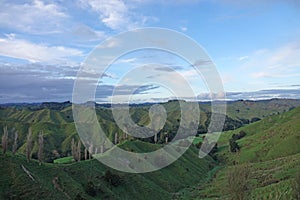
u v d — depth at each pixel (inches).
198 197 3604.8
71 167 2935.5
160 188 3585.1
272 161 5162.4
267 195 3073.3
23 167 2386.8
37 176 2388.0
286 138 6176.2
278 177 3742.6
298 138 5999.0
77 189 2539.4
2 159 2351.1
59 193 2338.8
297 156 4992.6
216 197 3491.6
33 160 2699.3
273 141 6358.3
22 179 2225.6
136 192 3090.6
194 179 4421.8
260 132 7603.4
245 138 7529.5
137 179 3289.9
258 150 6220.5
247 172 2583.7
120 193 2930.6
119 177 3083.2
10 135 6318.9
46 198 2159.2
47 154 5324.8
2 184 2130.9
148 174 3831.2
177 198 3447.3
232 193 2501.2
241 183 2497.5
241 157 6117.1
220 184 4008.4
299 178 2471.7
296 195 2468.0
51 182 2440.9
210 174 4923.7
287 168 4136.3
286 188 3043.8
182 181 4205.2
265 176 3919.8
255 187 3496.6
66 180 2593.5
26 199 2081.7
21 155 2839.6
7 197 2038.6
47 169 2608.3
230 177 2556.6
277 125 7554.1
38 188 2217.0
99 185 2805.1
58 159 4256.9
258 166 4975.4
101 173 3043.8
